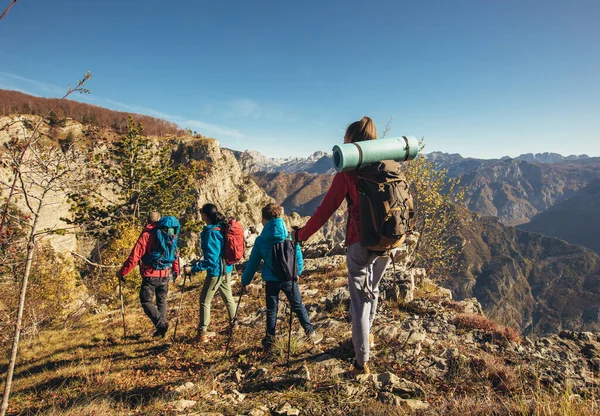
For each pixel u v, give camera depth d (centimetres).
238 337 647
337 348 506
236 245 659
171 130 14362
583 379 399
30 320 1073
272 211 534
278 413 348
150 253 705
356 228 359
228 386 446
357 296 393
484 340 517
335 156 334
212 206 662
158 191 3753
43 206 369
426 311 656
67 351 734
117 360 626
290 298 541
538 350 480
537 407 298
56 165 358
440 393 377
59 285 1560
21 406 479
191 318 877
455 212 1956
